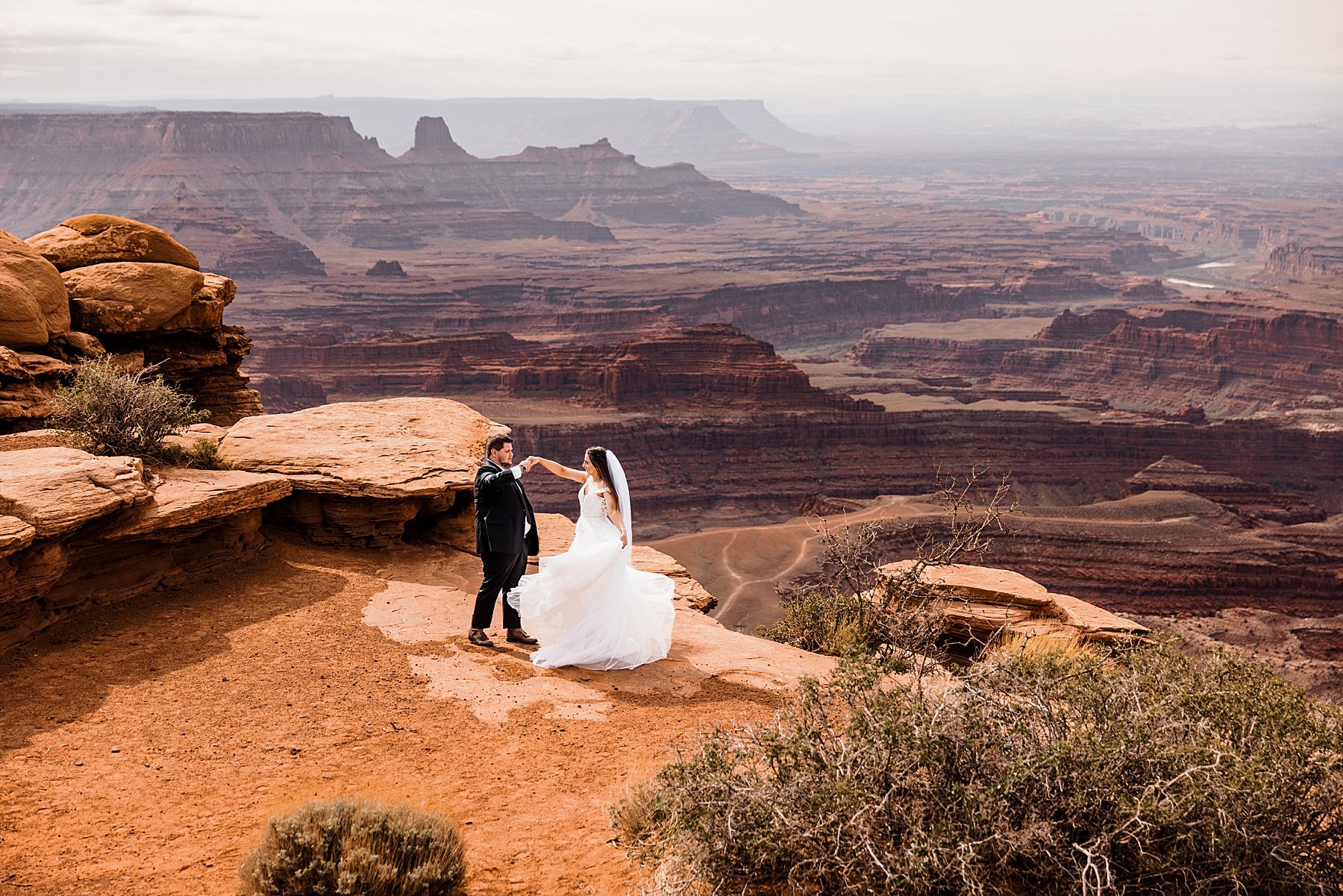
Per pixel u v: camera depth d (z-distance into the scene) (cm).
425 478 1408
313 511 1386
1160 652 752
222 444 1492
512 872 638
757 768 668
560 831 693
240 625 1091
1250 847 514
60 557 1005
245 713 880
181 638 1046
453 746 834
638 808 676
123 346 2000
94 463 1108
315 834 595
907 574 1223
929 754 560
